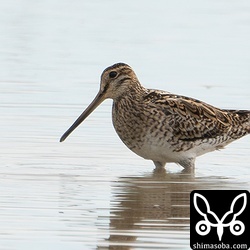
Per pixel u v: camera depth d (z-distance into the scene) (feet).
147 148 106.73
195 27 176.96
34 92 136.15
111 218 87.51
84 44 163.43
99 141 116.88
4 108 128.47
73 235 82.48
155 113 106.22
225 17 185.06
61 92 136.46
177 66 151.84
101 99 108.37
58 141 115.65
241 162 111.34
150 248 79.66
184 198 95.09
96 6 192.65
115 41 166.20
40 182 98.99
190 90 139.54
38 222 85.66
